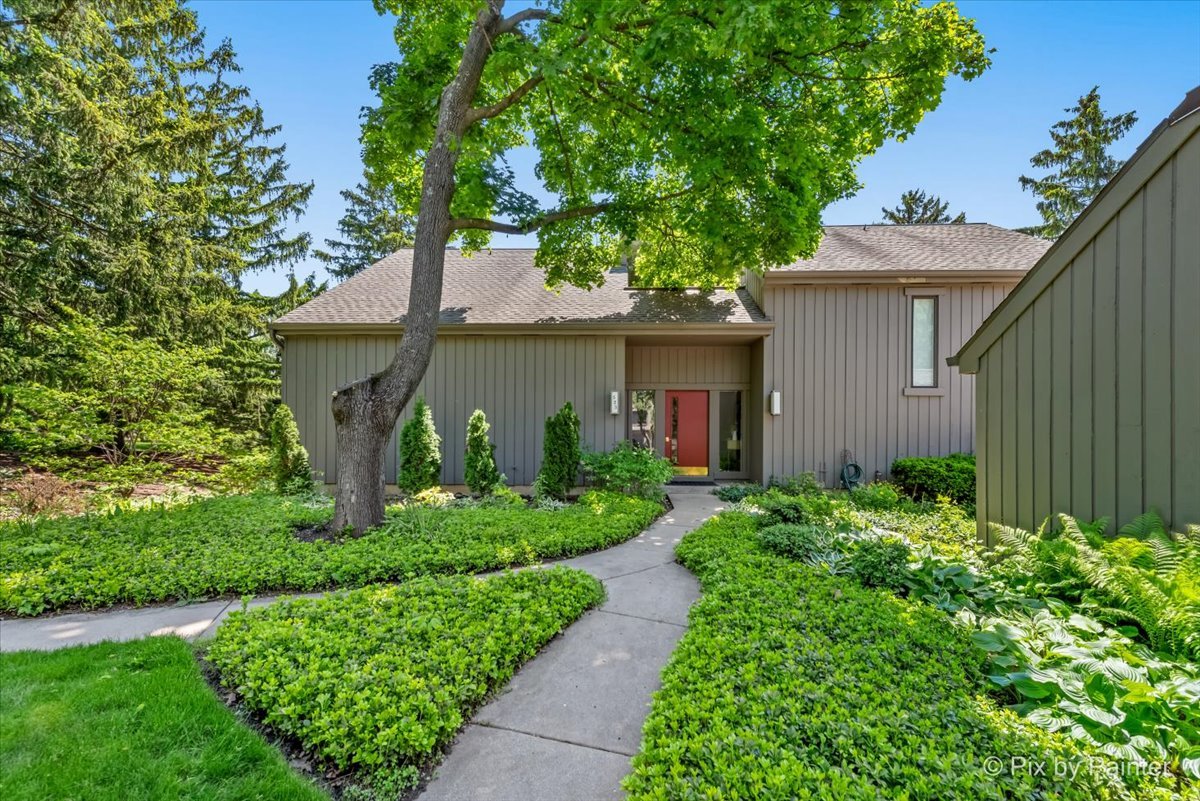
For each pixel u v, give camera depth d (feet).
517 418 31.81
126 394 22.59
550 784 6.68
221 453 25.72
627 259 38.65
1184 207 10.94
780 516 19.33
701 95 18.86
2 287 30.32
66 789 6.09
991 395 16.38
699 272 29.17
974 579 11.82
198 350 25.52
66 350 29.78
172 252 34.68
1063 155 61.26
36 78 27.09
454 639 9.39
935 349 31.42
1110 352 12.50
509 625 10.18
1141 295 11.76
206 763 6.62
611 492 25.91
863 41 17.25
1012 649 8.48
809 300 31.83
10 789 6.06
